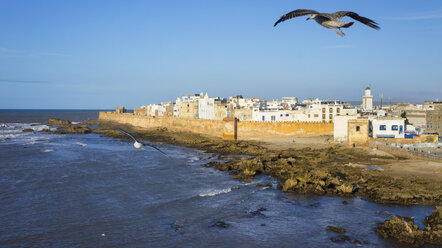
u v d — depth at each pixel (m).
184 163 84.31
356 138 92.50
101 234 40.50
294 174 66.81
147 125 199.62
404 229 39.00
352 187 54.94
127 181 65.31
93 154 98.81
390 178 59.72
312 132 125.94
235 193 56.72
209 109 165.50
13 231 41.28
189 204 51.28
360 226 41.91
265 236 39.97
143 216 46.38
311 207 49.28
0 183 63.25
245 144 112.31
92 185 62.34
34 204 51.28
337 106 130.75
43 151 103.69
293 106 153.50
